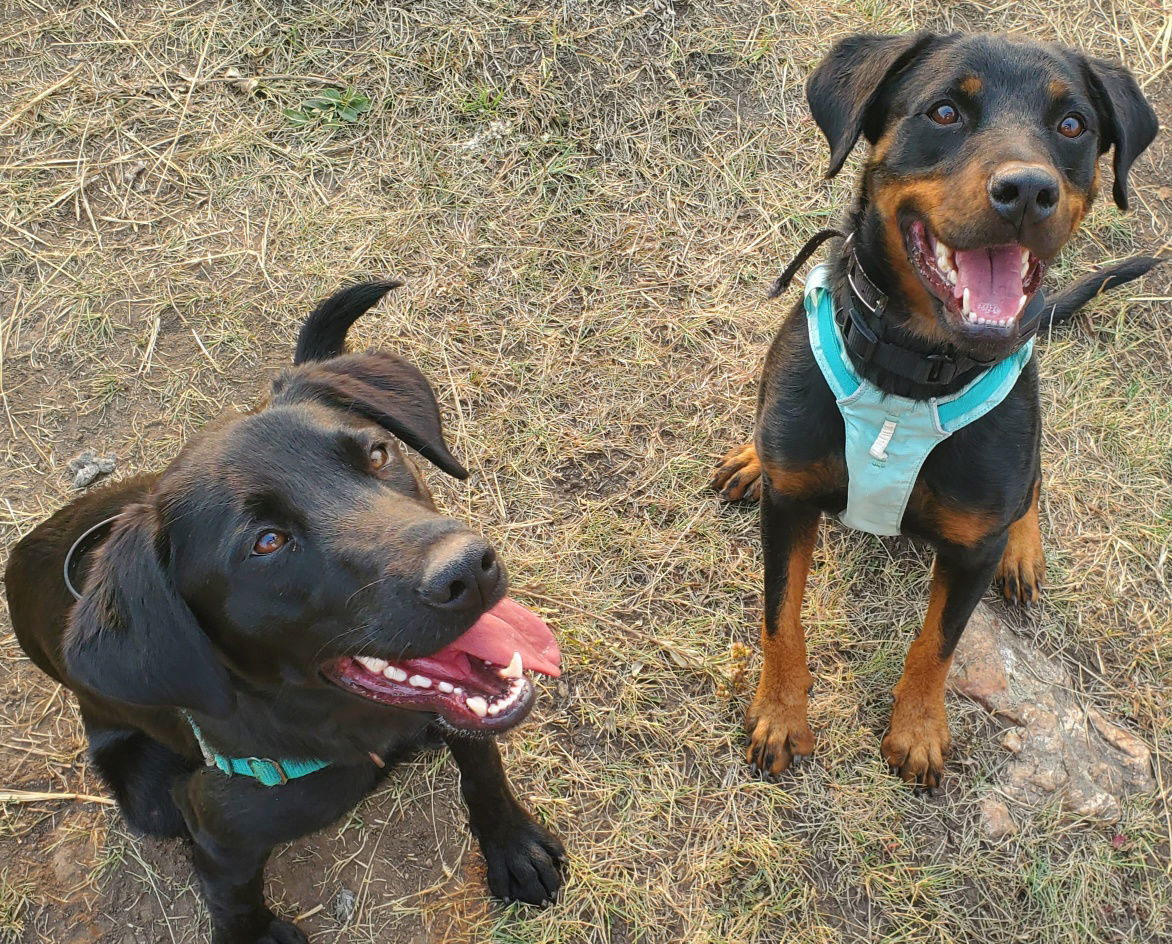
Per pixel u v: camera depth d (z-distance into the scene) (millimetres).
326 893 1024
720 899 1022
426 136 1395
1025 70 856
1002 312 838
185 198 1368
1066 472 1216
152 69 1427
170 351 1288
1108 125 904
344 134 1397
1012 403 905
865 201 917
